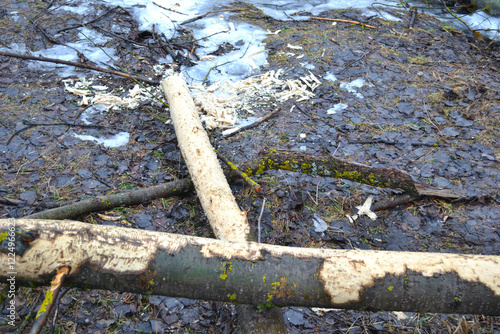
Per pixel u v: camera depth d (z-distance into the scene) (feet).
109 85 7.22
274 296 3.92
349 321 4.62
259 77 7.64
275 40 8.67
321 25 9.41
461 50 8.72
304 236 5.27
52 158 5.86
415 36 9.12
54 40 7.95
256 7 10.14
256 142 6.37
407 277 3.91
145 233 3.93
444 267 3.94
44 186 5.50
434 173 6.05
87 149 6.04
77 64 7.34
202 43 8.45
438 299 3.92
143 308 4.58
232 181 5.71
